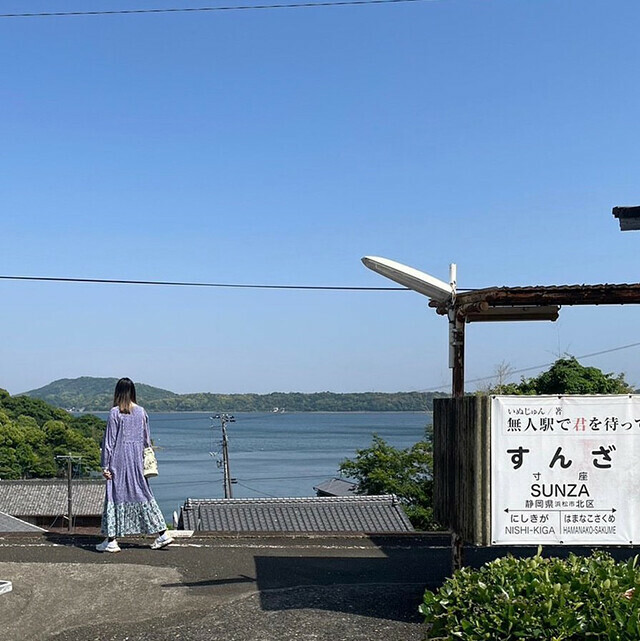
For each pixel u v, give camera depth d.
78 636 5.25
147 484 7.68
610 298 5.77
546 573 4.44
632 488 5.43
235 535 8.48
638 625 3.80
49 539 8.16
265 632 5.20
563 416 5.45
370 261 6.21
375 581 6.59
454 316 6.17
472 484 5.46
